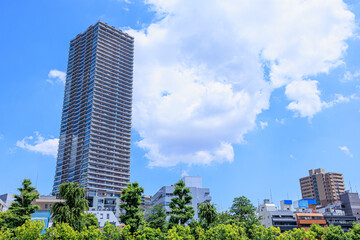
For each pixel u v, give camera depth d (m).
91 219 92.38
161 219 87.62
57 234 56.25
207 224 77.38
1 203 107.19
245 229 85.88
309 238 88.38
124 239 64.00
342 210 160.50
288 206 154.75
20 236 56.81
